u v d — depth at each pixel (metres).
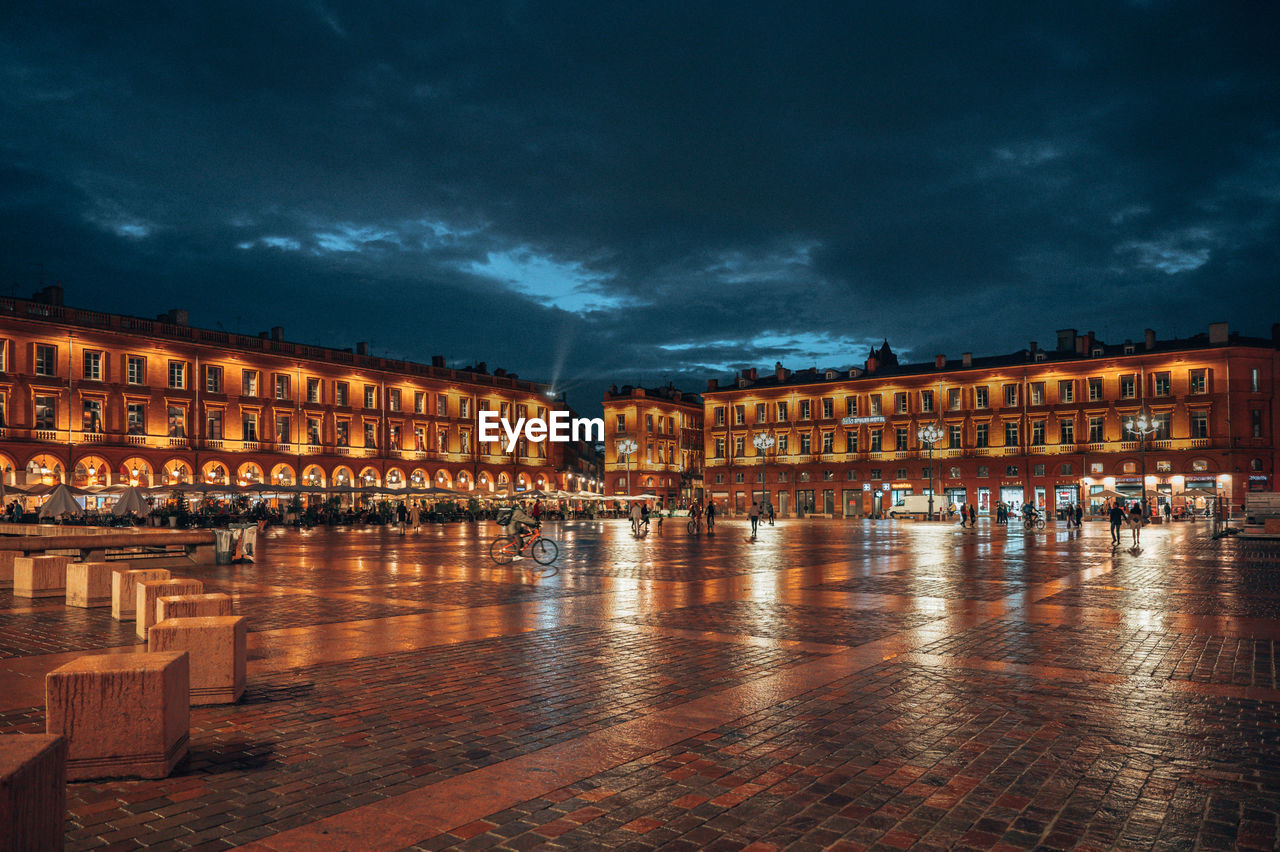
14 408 52.81
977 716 6.90
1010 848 4.42
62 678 5.41
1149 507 62.69
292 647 10.05
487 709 7.14
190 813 4.87
